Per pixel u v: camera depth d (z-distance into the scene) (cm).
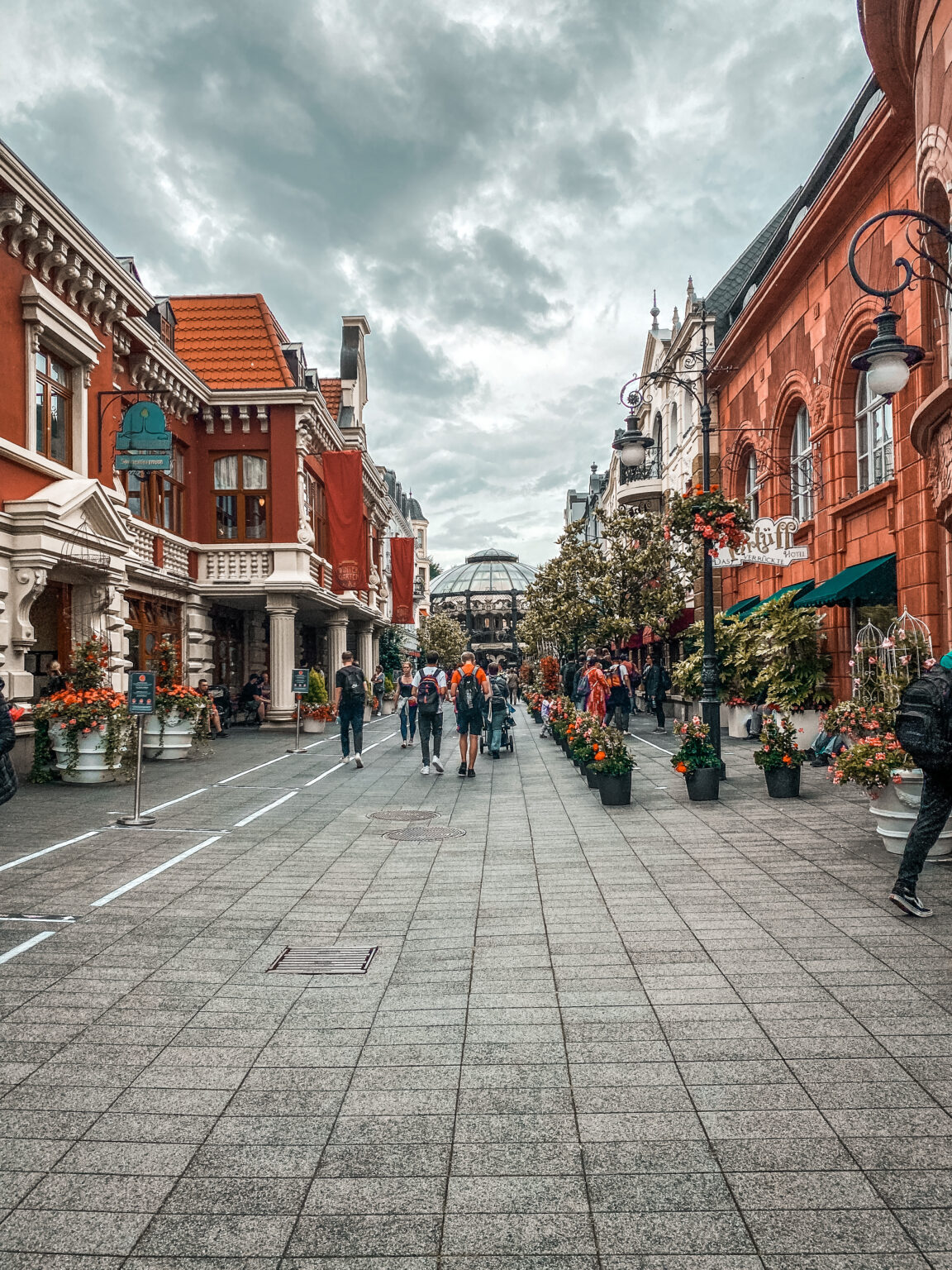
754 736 1902
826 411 1645
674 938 553
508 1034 419
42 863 774
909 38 952
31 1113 348
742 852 796
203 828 949
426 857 814
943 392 750
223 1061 394
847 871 707
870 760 730
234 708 2689
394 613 4081
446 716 3441
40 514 1288
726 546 1300
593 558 2527
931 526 1207
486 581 9831
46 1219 280
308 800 1164
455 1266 256
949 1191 286
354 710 1543
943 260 1053
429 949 546
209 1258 262
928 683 566
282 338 2642
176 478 2256
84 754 1266
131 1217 281
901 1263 253
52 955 535
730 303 2736
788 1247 261
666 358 3134
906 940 533
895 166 1310
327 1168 308
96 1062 394
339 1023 436
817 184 1809
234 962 523
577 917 608
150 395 1964
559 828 949
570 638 2641
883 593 1353
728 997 455
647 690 2786
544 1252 262
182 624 2275
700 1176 298
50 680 1422
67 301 1502
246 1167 309
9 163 1225
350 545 2631
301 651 3250
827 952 517
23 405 1351
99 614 1558
